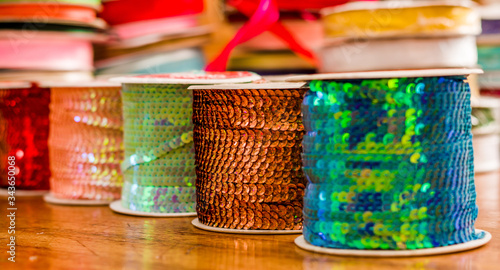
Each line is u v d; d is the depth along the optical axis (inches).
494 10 154.2
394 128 59.8
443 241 62.0
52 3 121.2
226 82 79.7
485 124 131.4
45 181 104.7
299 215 71.6
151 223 79.4
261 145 71.1
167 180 83.2
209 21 144.1
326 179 61.6
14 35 120.9
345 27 116.3
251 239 69.4
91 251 66.8
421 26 111.8
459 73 60.6
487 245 64.4
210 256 63.1
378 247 60.7
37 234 75.8
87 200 94.4
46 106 103.9
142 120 82.9
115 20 141.3
